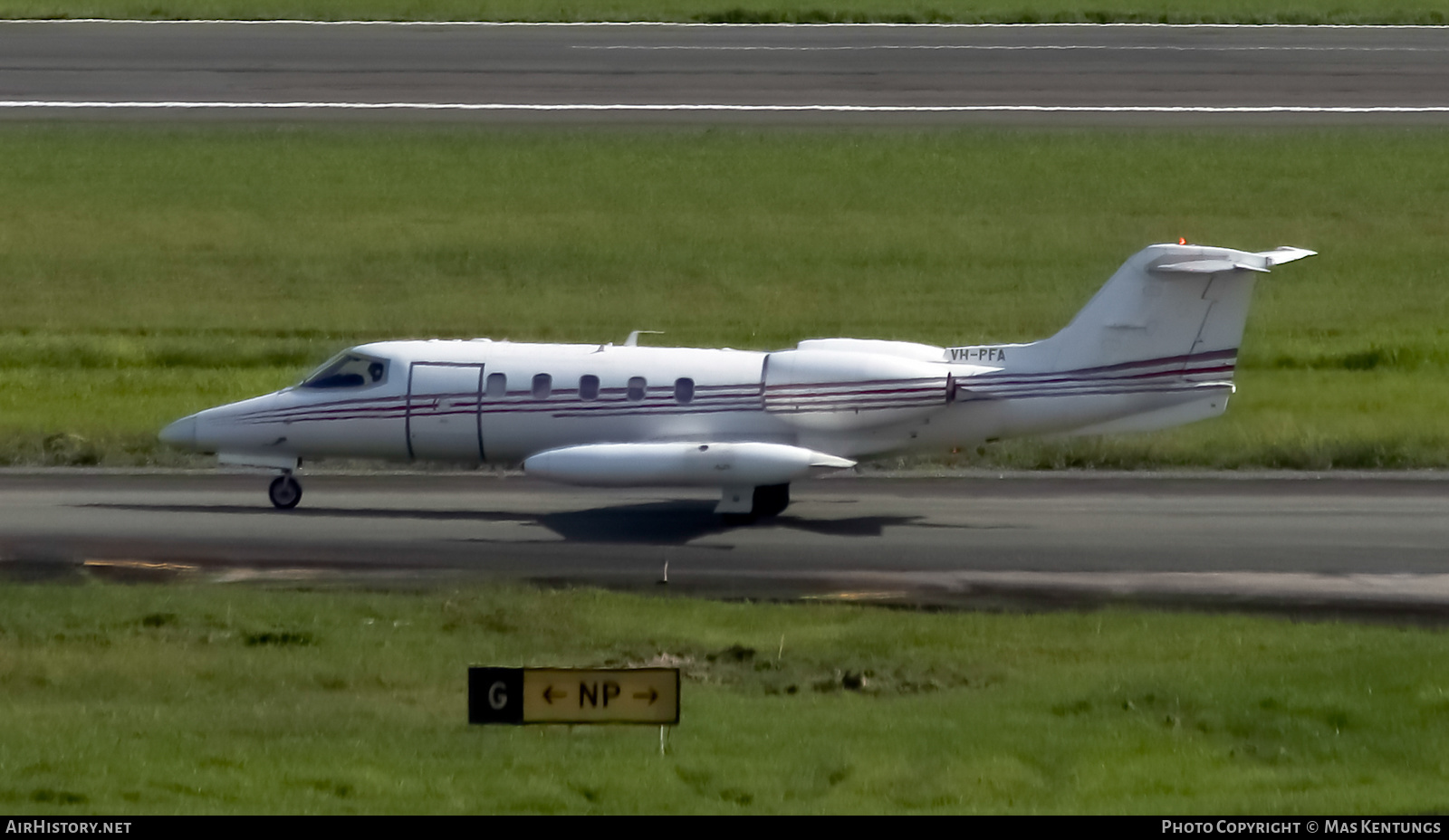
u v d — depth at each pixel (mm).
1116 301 89250
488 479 107000
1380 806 47688
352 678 60719
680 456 87688
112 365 145875
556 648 65188
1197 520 93875
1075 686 59312
